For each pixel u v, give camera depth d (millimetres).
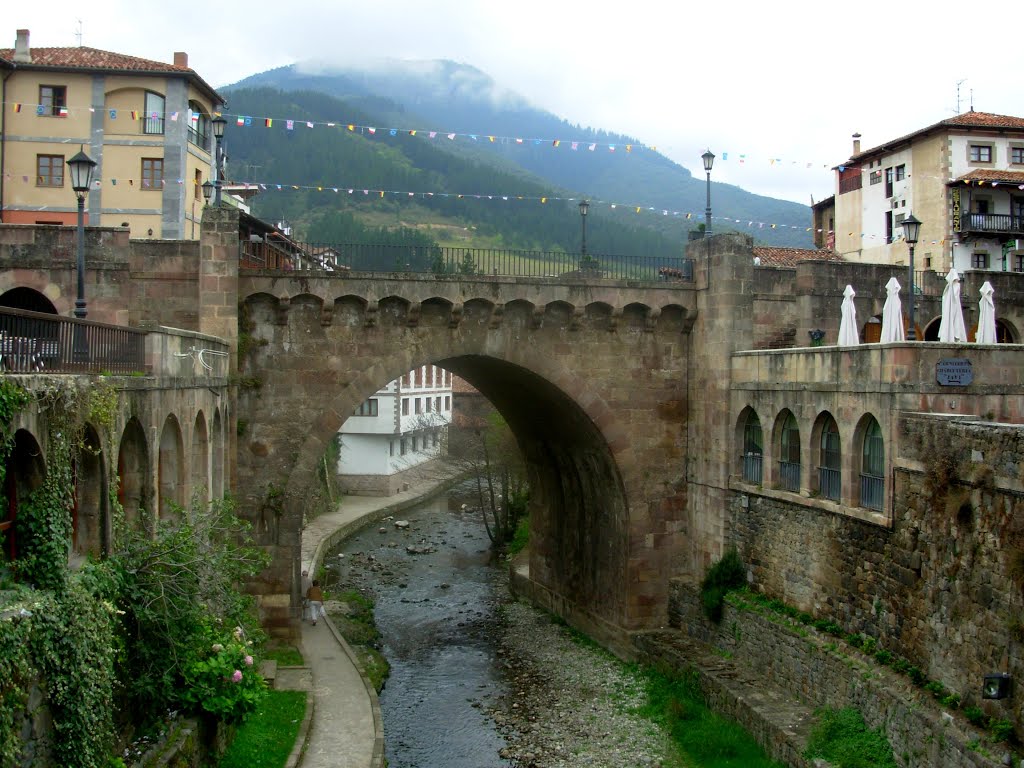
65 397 16000
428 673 36375
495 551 60156
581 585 42000
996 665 20297
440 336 34812
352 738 25844
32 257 32438
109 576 17328
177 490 24469
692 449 37094
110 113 43969
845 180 71875
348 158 158625
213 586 21312
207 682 19969
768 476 31812
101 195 50156
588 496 41062
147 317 32719
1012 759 18953
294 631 33656
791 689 28344
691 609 35344
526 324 35688
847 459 27172
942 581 22516
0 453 13766
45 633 13930
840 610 27359
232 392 32500
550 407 39312
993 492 20688
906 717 22469
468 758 28250
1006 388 25578
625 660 36875
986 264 61594
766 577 31750
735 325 34938
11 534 15078
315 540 60219
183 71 50531
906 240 30438
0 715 12430
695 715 29844
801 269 37969
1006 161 61625
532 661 37719
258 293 32812
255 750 23406
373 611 45594
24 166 49625
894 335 29938
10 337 16297
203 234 32219
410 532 69438
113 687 17141
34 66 49219
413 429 93000
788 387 30562
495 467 64250
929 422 23312
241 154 159000
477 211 148250
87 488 17844
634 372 36875
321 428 33719
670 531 37344
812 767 23609
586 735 29844
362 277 33438
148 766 17000
